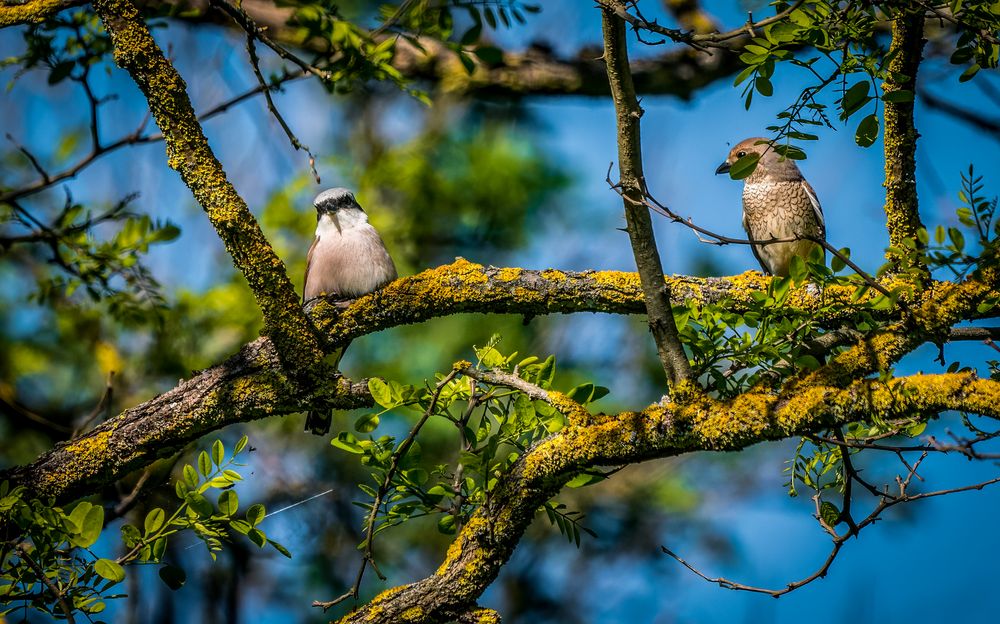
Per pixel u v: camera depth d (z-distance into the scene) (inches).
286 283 301.4
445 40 299.9
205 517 271.9
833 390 244.7
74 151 521.3
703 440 253.4
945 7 261.3
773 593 277.7
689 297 318.7
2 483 273.3
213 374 313.1
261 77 299.7
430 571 561.0
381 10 308.7
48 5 328.5
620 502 602.5
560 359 557.6
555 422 269.7
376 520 288.0
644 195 245.6
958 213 251.0
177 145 294.0
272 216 553.3
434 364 527.2
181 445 315.9
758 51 255.3
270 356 310.5
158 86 290.7
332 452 563.2
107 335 526.6
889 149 282.2
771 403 249.4
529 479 269.3
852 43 262.2
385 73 307.9
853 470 271.3
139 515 448.1
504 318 545.6
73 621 248.2
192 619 536.7
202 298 522.0
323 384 304.5
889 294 245.6
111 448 309.3
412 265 569.3
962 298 251.1
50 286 414.0
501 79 481.4
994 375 258.2
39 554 268.8
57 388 525.7
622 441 259.4
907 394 234.2
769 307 264.8
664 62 478.9
